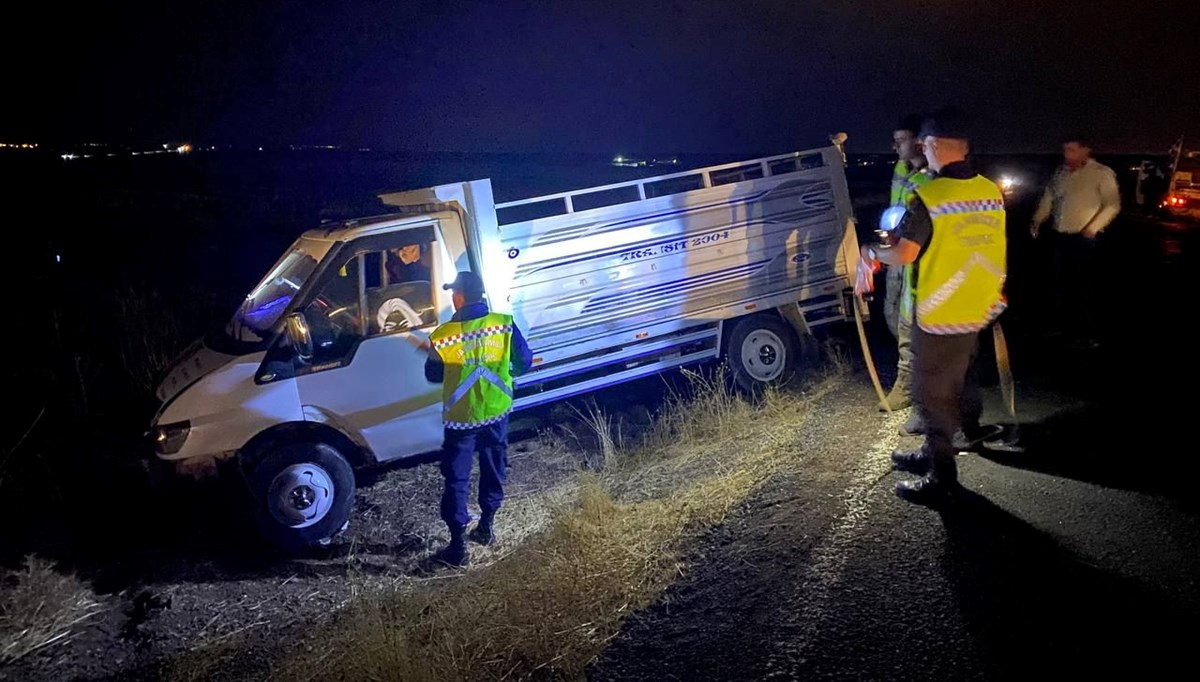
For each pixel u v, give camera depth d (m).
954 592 3.71
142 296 12.46
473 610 4.57
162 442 5.80
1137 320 8.70
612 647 3.90
